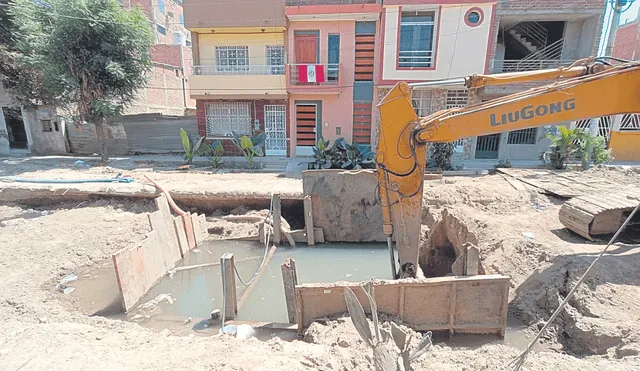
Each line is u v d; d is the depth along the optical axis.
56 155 20.25
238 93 18.23
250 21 17.42
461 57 16.72
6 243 8.85
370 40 17.95
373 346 2.66
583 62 5.74
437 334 5.55
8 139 20.69
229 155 19.67
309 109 18.97
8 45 17.86
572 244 7.21
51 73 15.46
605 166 14.51
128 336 5.07
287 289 6.21
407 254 5.99
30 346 4.56
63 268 8.08
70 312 6.56
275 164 17.88
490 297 5.44
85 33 15.43
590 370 3.99
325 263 9.30
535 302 6.05
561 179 12.46
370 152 17.22
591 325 4.99
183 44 29.67
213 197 11.80
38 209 11.59
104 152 17.31
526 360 4.34
